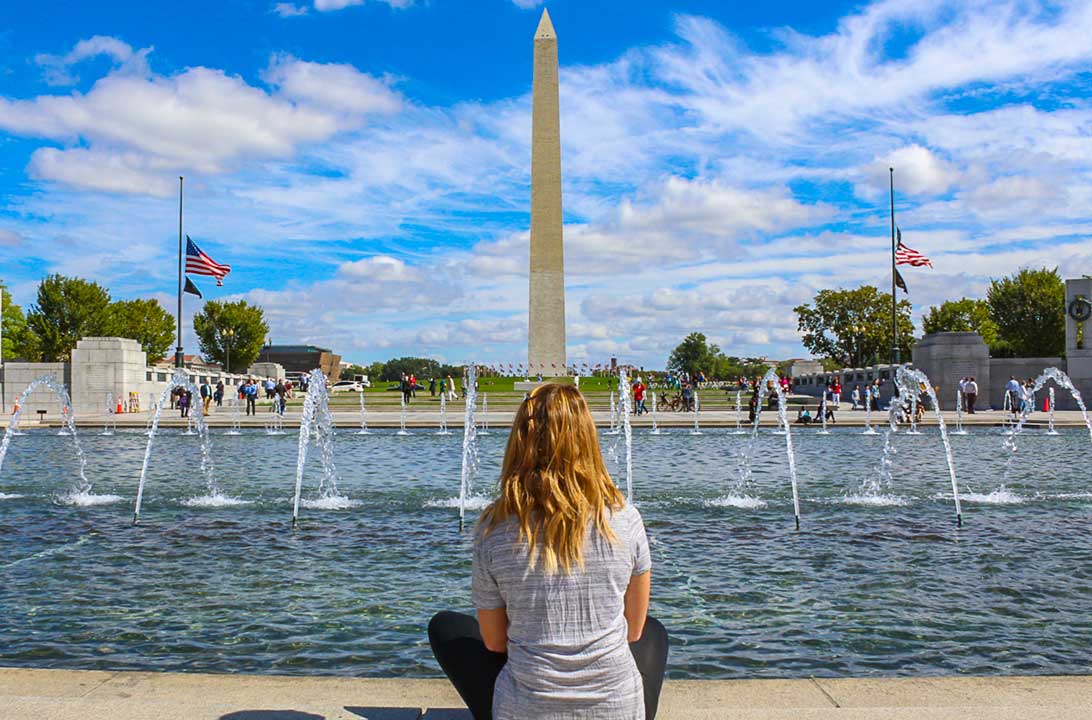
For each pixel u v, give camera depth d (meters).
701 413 45.22
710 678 6.05
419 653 6.56
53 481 16.73
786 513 12.77
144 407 47.19
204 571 9.18
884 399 48.94
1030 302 74.38
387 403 57.03
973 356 44.19
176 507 13.39
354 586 8.54
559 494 3.32
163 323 98.31
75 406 44.34
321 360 124.88
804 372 100.56
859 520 12.19
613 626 3.36
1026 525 11.78
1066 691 4.76
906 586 8.52
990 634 7.04
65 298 77.69
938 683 4.90
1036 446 24.91
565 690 3.26
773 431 32.28
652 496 14.51
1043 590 8.38
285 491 15.20
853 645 6.76
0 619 7.45
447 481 16.70
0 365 44.69
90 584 8.63
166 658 6.48
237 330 105.19
